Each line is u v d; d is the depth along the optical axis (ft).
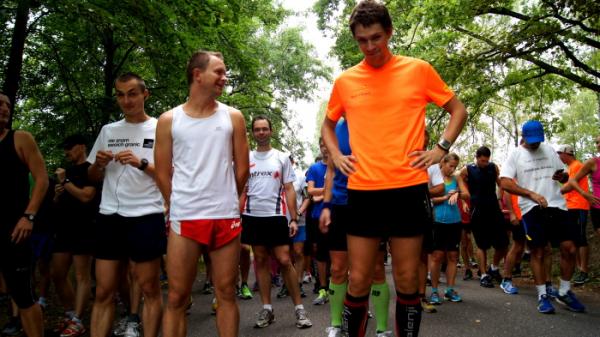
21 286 10.88
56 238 15.71
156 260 11.51
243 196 16.51
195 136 9.16
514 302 18.94
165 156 9.50
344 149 12.26
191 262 9.09
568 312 16.93
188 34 24.08
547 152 17.94
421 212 8.61
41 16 28.17
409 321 8.86
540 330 14.48
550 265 19.67
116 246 11.51
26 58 34.22
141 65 37.58
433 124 39.63
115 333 15.21
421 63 8.87
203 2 22.11
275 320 17.03
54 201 15.90
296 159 74.08
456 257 19.72
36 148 11.46
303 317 15.74
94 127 34.24
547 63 37.55
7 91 25.18
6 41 30.19
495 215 23.98
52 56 34.35
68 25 29.99
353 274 9.12
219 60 9.31
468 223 26.45
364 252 8.95
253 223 16.34
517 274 26.58
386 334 12.44
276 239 16.19
